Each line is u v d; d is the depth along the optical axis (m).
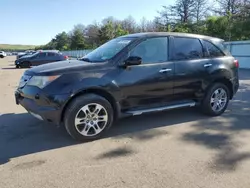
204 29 30.25
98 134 4.33
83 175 3.19
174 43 5.10
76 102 4.06
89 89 4.19
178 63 5.03
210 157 3.68
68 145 4.11
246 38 24.45
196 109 6.24
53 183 3.02
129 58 4.43
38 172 3.27
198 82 5.32
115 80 4.35
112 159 3.62
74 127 4.11
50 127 4.95
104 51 4.93
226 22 26.83
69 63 4.58
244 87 9.72
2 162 3.55
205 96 5.53
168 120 5.40
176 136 4.50
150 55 4.79
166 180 3.07
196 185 2.97
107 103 4.32
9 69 20.08
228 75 5.71
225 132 4.70
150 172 3.26
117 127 4.95
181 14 45.69
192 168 3.36
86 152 3.85
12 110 6.30
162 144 4.14
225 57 5.80
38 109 4.02
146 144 4.14
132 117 5.59
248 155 3.75
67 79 4.05
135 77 4.54
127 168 3.36
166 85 4.90
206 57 5.50
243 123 5.23
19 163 3.52
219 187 2.93
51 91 3.96
